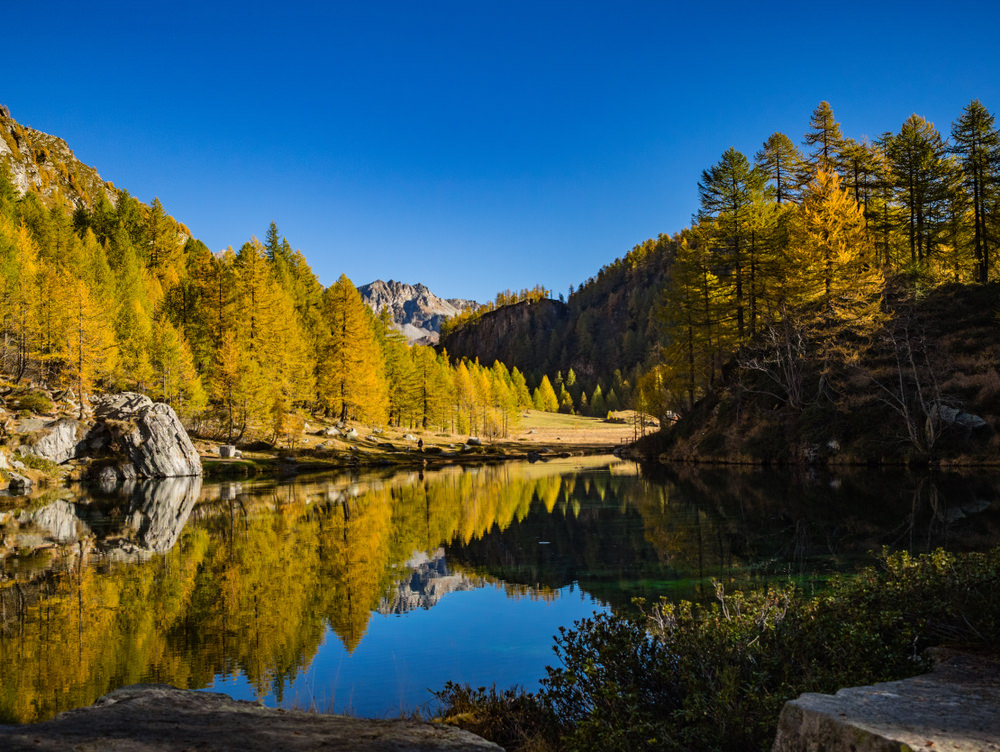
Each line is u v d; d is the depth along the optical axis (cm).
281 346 6338
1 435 4334
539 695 677
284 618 1223
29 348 5572
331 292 7288
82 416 4791
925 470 3178
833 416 3950
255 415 5778
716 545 1692
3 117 18350
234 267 7544
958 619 648
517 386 16425
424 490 3697
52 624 1194
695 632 639
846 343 4369
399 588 1446
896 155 5056
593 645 679
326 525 2398
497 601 1307
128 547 1978
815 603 738
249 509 2875
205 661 991
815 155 5816
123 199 10519
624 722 535
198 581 1530
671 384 5550
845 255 4116
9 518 2628
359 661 984
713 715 507
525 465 6184
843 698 411
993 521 1731
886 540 1581
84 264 7056
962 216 5084
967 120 4741
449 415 10019
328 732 477
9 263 6203
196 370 6350
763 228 4753
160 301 8025
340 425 7175
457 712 716
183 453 4803
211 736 454
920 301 4431
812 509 2189
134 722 485
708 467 4350
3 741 425
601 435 12594
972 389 3478
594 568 1534
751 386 4828
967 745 317
